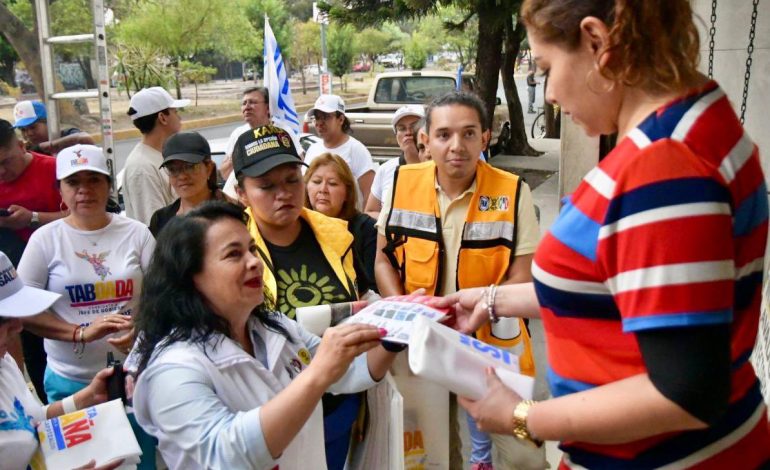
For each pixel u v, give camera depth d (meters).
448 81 11.84
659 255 1.07
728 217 1.09
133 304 3.33
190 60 31.12
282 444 1.70
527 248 2.85
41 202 4.31
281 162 2.56
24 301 2.27
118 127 21.64
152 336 1.92
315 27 34.69
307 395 1.70
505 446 2.88
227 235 1.92
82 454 2.05
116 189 5.93
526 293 1.93
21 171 4.27
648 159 1.10
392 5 9.68
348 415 2.43
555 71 1.26
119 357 3.23
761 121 4.11
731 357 1.14
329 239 2.76
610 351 1.21
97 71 5.63
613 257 1.14
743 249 1.19
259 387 1.92
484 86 10.68
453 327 2.07
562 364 1.30
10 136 4.18
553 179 11.58
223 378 1.86
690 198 1.07
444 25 10.59
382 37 39.16
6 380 2.20
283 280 2.66
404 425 2.64
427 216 2.95
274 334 2.08
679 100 1.16
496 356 1.59
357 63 47.66
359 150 5.94
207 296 1.93
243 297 1.92
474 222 2.88
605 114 1.26
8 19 7.80
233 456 1.69
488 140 3.02
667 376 1.06
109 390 2.40
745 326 1.23
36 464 2.06
